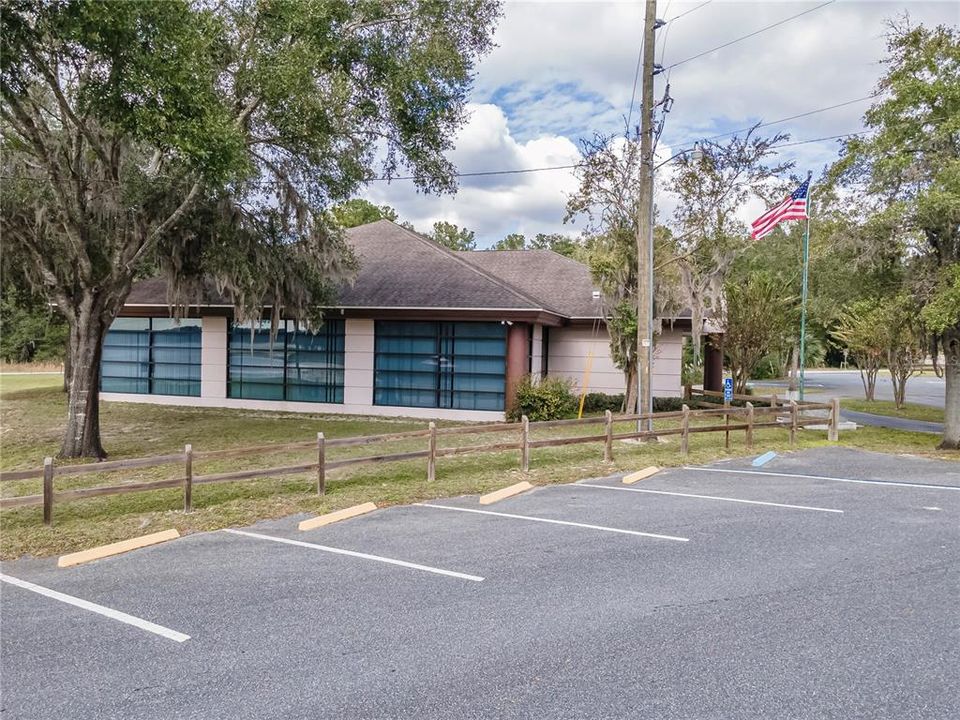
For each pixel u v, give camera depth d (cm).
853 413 2138
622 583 549
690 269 1627
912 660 407
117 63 859
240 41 1080
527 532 712
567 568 590
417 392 1850
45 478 721
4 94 910
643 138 1320
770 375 4262
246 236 1360
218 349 2069
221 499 869
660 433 1198
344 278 1722
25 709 362
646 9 1297
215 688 383
